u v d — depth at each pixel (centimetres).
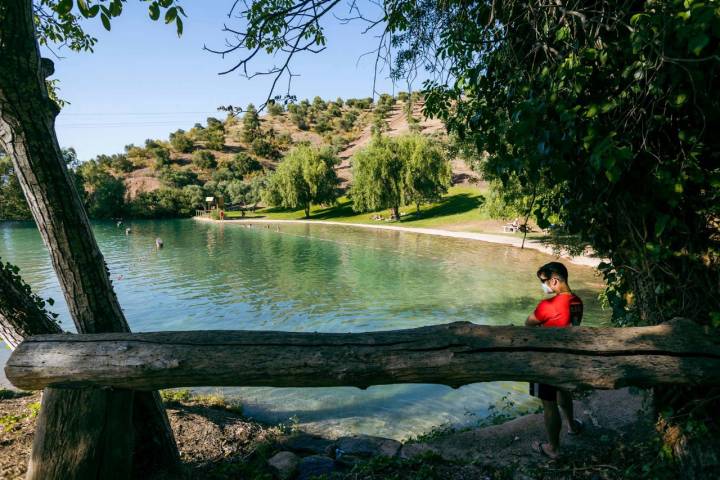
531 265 2541
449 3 377
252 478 470
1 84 279
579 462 396
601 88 257
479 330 257
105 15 271
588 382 241
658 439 334
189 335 265
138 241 4303
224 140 13500
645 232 282
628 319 335
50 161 304
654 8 227
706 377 242
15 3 270
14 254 3297
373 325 1472
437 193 5612
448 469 410
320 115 16450
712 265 276
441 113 418
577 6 272
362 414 776
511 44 316
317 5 328
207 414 692
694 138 238
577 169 261
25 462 423
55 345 269
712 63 220
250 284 2181
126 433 312
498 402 813
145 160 12169
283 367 249
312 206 8125
